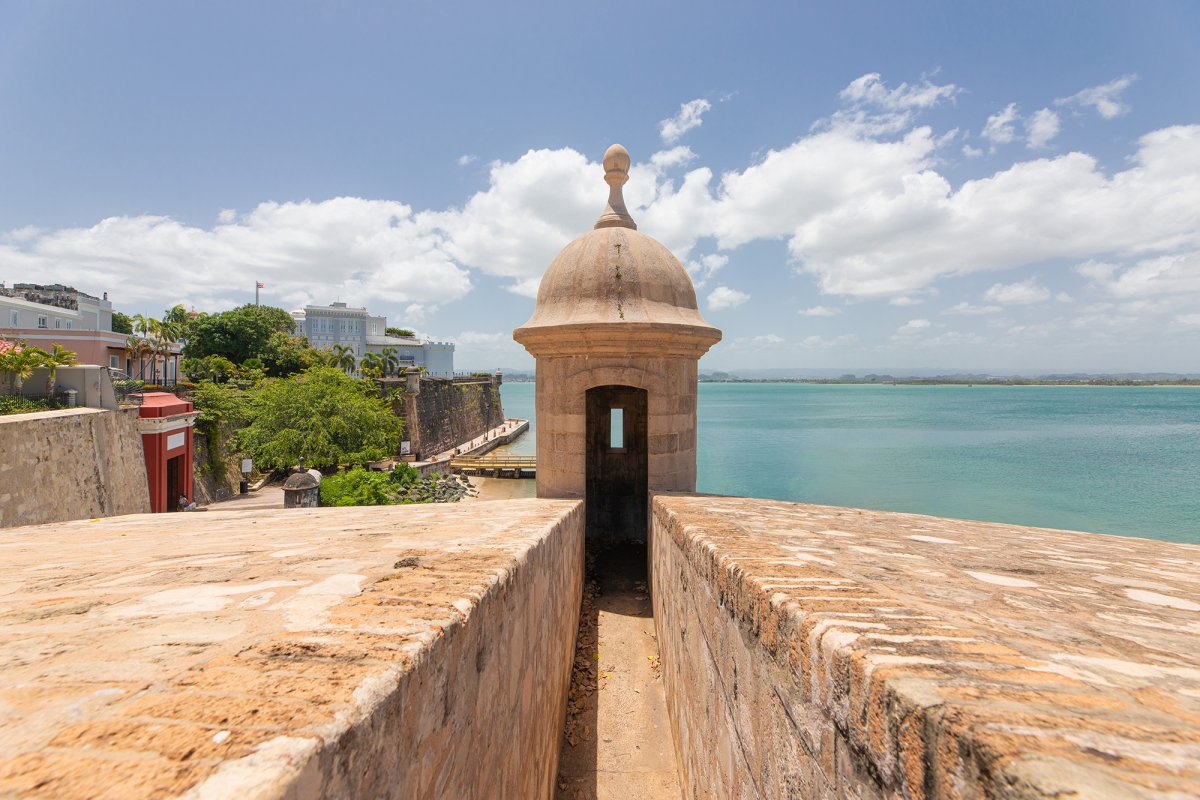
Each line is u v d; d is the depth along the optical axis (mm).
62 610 1653
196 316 50625
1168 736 851
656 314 7711
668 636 5277
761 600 2027
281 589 1909
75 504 12430
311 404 27938
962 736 885
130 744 826
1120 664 1279
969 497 34375
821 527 3939
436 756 1490
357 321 85125
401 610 1661
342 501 19234
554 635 4504
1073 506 32375
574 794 4473
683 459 8023
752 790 2164
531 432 74438
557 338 7680
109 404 15648
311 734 889
